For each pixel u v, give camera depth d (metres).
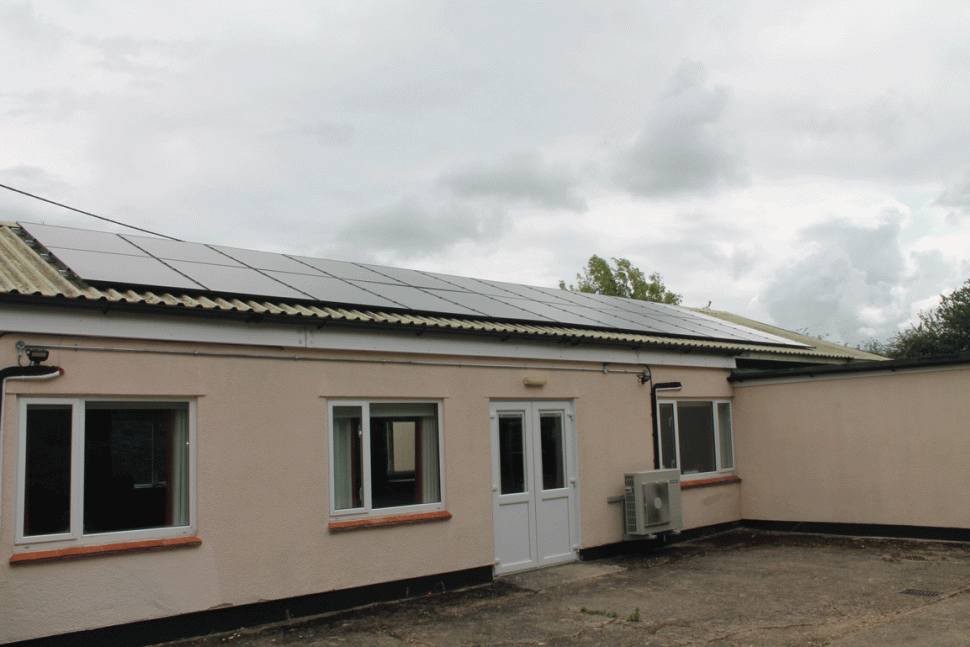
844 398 12.19
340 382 8.06
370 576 8.05
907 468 11.43
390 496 8.51
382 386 8.42
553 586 8.93
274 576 7.32
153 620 6.53
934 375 11.24
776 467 12.95
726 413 13.61
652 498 10.86
